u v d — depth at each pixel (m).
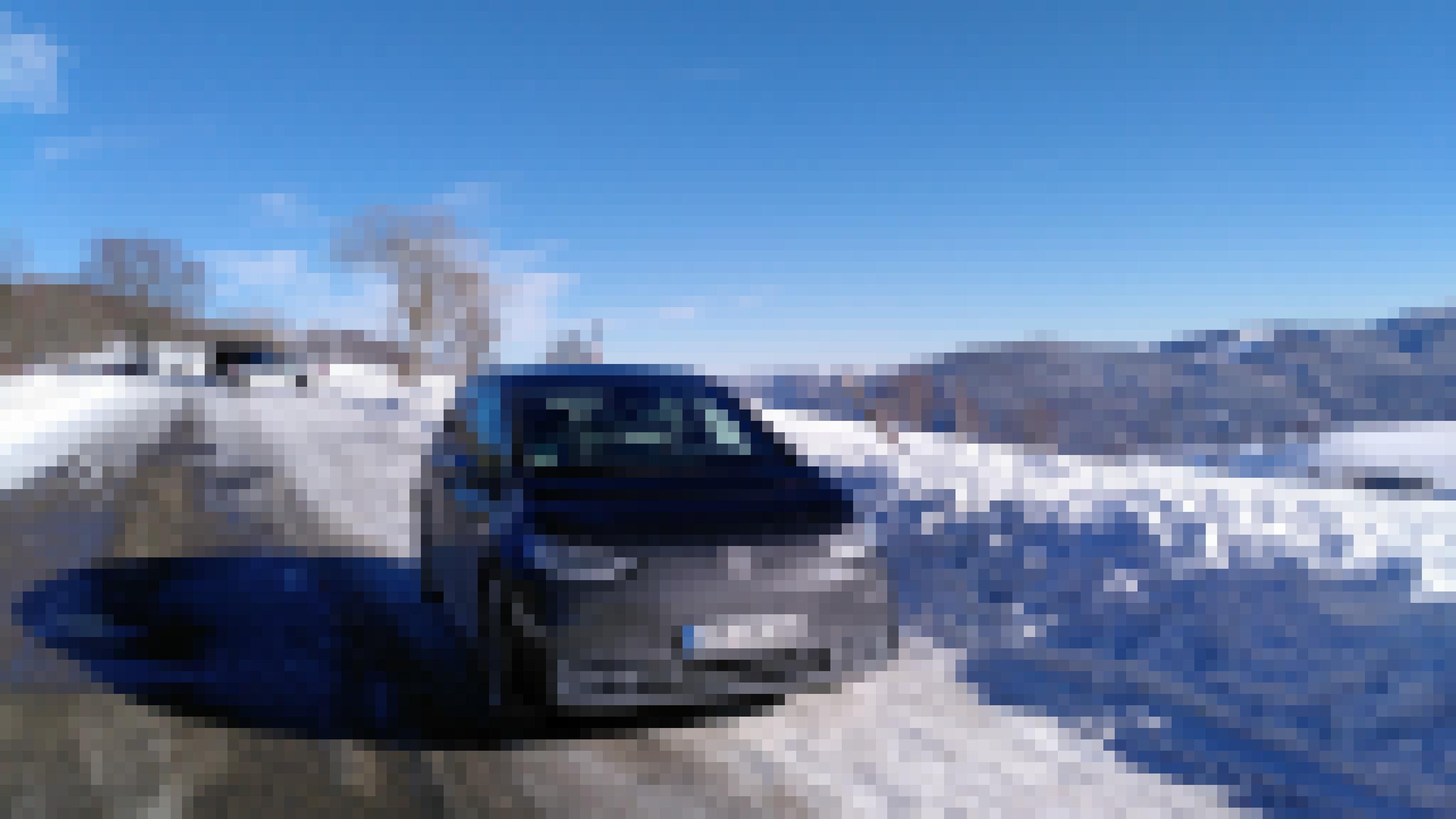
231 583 5.78
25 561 6.14
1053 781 3.41
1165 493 8.66
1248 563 6.07
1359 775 3.39
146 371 38.38
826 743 3.74
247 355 32.31
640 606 3.69
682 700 3.71
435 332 45.03
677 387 5.16
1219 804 3.23
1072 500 8.46
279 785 3.22
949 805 3.23
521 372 5.23
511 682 3.78
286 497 9.02
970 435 17.59
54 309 61.91
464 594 4.41
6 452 11.59
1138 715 4.00
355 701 4.00
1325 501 8.00
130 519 7.66
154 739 3.55
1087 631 5.12
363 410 21.94
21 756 3.37
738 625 3.77
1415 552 6.05
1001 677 4.50
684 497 4.19
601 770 3.46
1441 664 4.25
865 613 4.05
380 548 6.90
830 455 12.17
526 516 3.99
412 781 3.30
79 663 4.32
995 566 6.55
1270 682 4.24
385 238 43.50
